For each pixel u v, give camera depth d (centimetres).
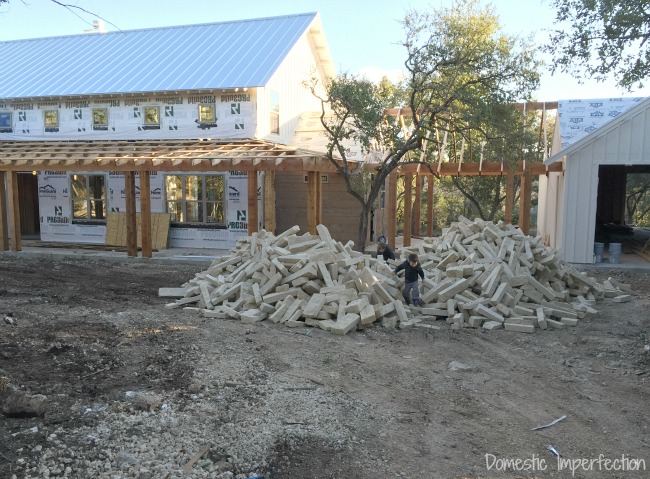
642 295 1262
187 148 1819
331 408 607
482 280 1032
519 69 1418
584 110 1978
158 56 2275
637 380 730
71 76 2231
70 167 1764
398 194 3341
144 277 1462
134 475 450
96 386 630
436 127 1520
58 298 1096
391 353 820
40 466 454
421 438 554
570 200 1658
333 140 1545
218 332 880
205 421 555
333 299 959
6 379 605
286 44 2166
